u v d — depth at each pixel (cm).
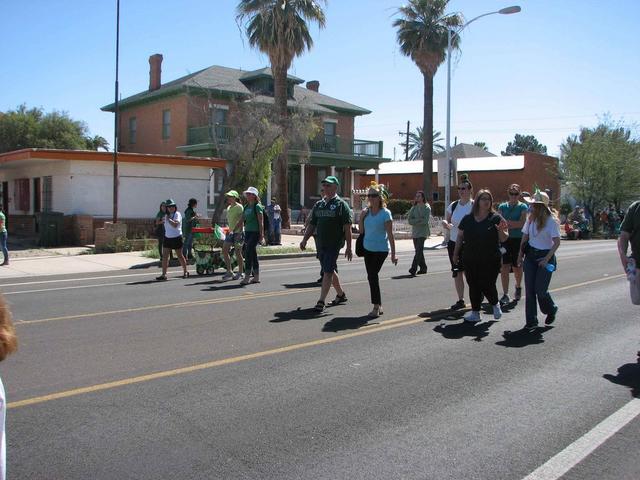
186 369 622
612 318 930
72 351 687
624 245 711
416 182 5344
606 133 4241
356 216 3369
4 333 250
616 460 426
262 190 2697
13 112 4419
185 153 3591
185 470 398
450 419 495
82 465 403
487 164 5075
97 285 1255
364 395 550
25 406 510
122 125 4181
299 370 624
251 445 438
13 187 2758
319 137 3922
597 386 587
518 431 473
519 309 992
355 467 406
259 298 1073
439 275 1456
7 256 1633
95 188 2261
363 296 1102
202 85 3491
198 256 1429
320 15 2805
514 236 1013
